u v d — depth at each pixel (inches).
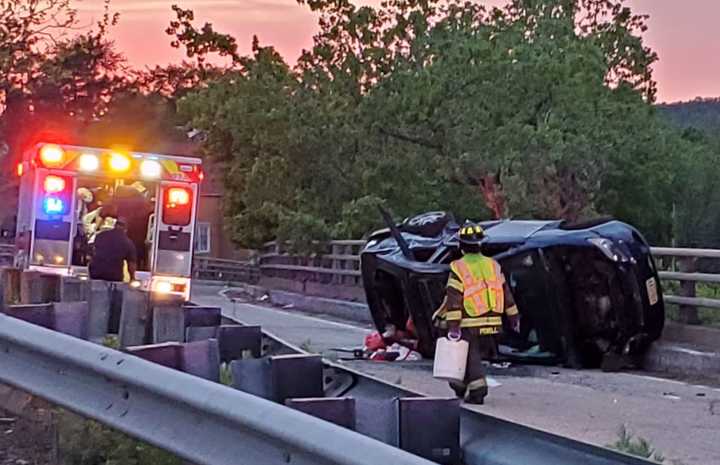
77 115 1145.4
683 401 482.3
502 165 1280.8
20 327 258.8
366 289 643.5
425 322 603.2
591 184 1358.3
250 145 1480.1
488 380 544.1
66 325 311.0
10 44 671.8
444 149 1318.9
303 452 168.2
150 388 207.6
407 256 611.2
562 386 525.7
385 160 1311.5
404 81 1282.0
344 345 721.6
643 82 1572.3
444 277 582.2
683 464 339.9
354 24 1302.9
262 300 1259.2
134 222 657.6
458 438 195.6
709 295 778.8
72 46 791.1
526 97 1331.2
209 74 1482.5
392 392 220.5
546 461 173.8
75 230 647.1
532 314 582.9
